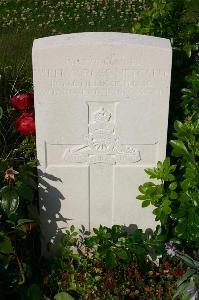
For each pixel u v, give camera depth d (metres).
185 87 1.88
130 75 1.56
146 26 2.00
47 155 1.69
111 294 1.68
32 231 1.81
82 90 1.58
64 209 1.79
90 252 1.81
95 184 1.75
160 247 1.73
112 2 4.04
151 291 1.69
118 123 1.64
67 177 1.73
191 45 1.88
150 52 1.53
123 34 1.61
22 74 2.35
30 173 1.72
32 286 1.67
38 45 1.54
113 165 1.72
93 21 3.78
